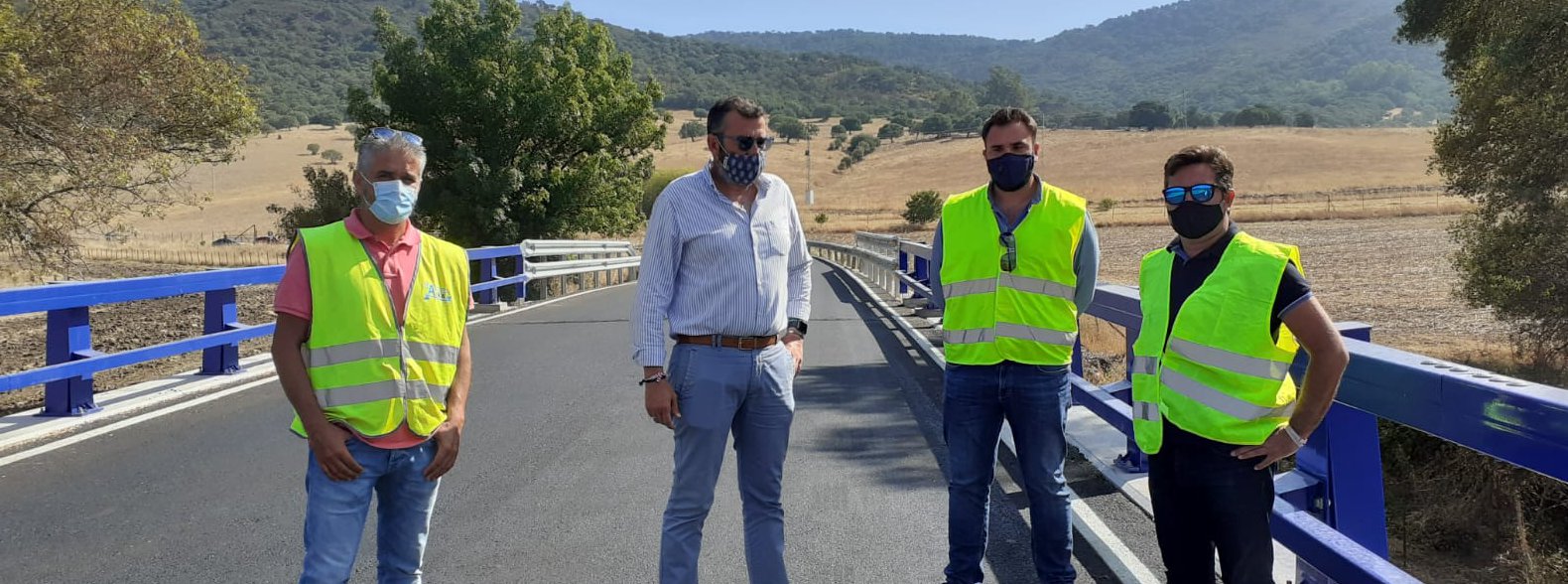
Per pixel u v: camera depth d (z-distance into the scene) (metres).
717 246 3.46
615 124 25.14
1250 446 2.85
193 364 10.24
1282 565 3.87
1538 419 2.29
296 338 2.90
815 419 7.09
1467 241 14.31
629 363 9.60
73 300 6.86
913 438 6.50
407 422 3.03
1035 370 3.85
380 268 3.02
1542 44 12.50
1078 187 98.69
